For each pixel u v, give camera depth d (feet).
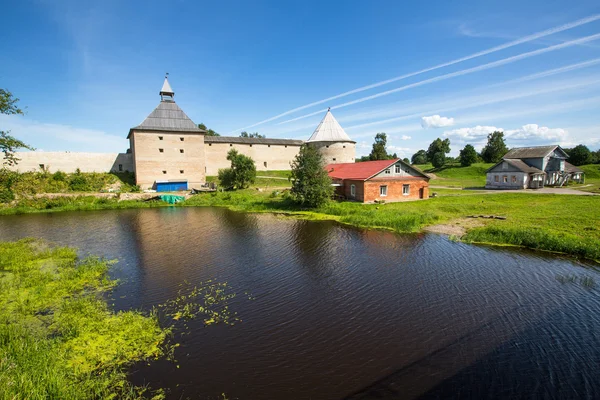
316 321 27.32
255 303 31.04
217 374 20.44
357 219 70.23
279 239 56.70
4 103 44.29
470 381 19.75
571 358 22.06
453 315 28.12
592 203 78.13
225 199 118.01
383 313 28.63
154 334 25.36
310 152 91.04
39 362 20.42
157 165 144.05
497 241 51.13
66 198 109.70
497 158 237.45
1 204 98.48
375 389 18.98
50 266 42.34
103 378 19.88
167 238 58.95
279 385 19.35
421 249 48.34
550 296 31.63
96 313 28.35
